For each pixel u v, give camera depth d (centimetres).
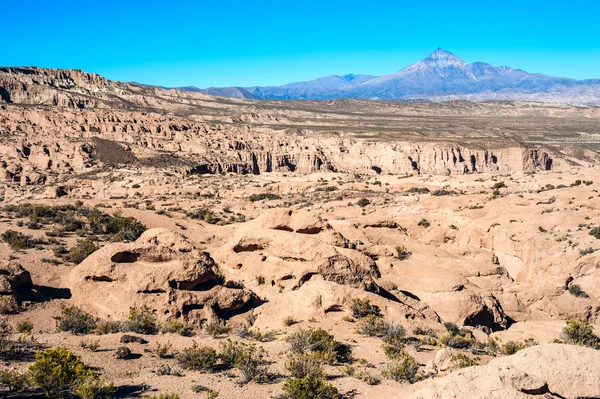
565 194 5566
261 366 1584
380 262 3206
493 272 3672
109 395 1312
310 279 2605
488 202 5791
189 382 1448
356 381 1520
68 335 1852
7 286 2123
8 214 4381
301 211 3133
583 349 1338
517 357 1318
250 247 2794
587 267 3847
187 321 2222
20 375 1314
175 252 2467
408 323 2216
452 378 1217
